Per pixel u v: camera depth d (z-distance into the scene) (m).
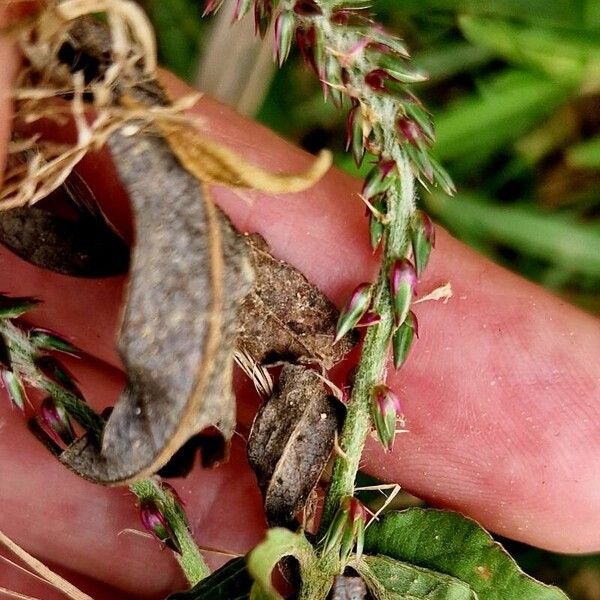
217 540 0.12
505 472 0.11
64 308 0.11
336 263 0.11
